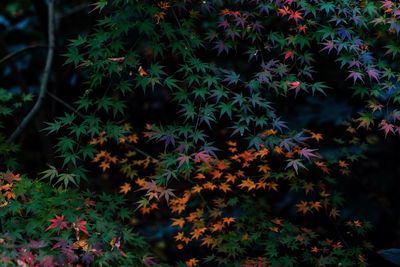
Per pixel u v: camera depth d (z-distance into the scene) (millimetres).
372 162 4785
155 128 2756
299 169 3379
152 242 4574
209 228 3170
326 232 3518
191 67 2928
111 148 4199
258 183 3146
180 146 2654
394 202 4758
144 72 2789
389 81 2904
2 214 2512
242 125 2754
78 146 2801
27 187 2723
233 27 2980
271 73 2891
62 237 2445
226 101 2975
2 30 6277
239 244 3170
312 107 4398
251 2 3068
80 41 2863
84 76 4785
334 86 4117
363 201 4484
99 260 2467
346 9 2855
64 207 2709
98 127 2809
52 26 4191
